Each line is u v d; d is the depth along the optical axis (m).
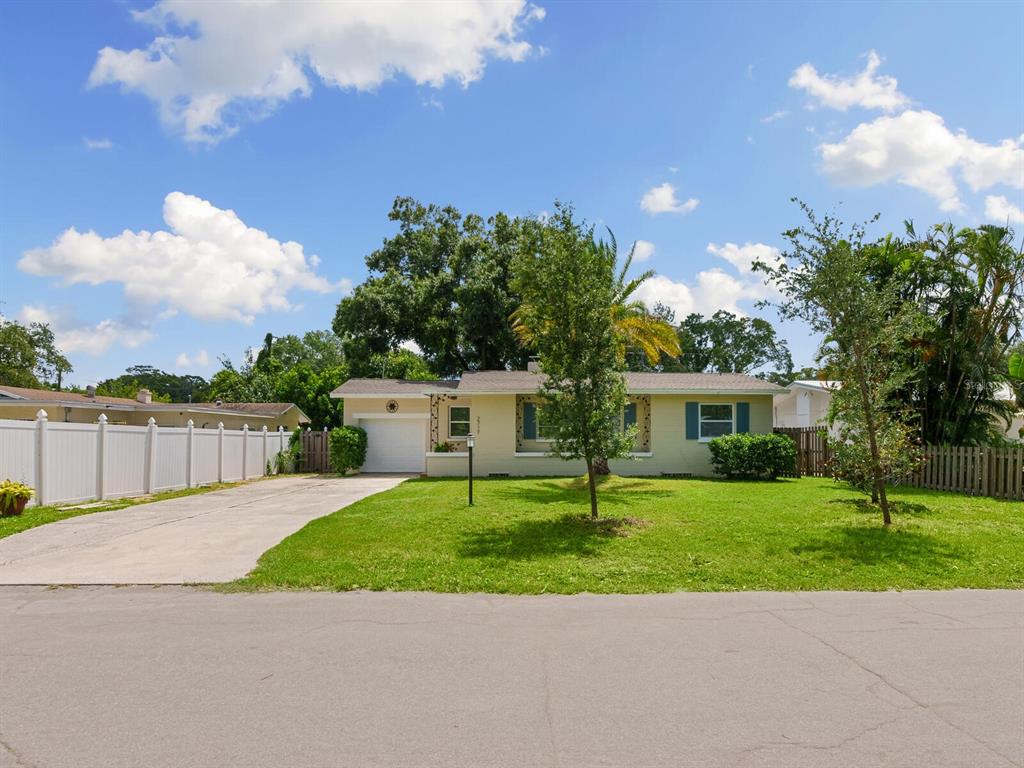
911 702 4.15
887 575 7.48
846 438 11.44
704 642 5.36
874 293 9.98
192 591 7.04
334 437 23.59
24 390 25.69
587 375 10.43
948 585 7.16
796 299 10.38
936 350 17.02
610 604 6.53
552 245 10.46
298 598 6.77
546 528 10.16
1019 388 18.88
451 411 24.25
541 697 4.24
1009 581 7.27
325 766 3.38
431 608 6.39
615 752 3.52
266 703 4.15
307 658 4.99
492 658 4.98
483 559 8.23
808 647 5.23
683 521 10.67
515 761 3.42
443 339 32.28
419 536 9.63
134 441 16.31
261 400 42.69
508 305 30.75
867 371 10.34
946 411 17.39
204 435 19.58
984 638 5.45
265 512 12.83
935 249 17.47
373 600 6.68
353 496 15.84
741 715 3.97
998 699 4.20
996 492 14.08
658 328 20.81
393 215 36.00
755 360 62.78
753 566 7.82
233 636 5.53
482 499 13.91
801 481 18.20
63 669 4.77
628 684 4.46
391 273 33.53
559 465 21.33
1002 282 16.69
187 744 3.61
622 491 15.39
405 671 4.71
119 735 3.72
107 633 5.62
